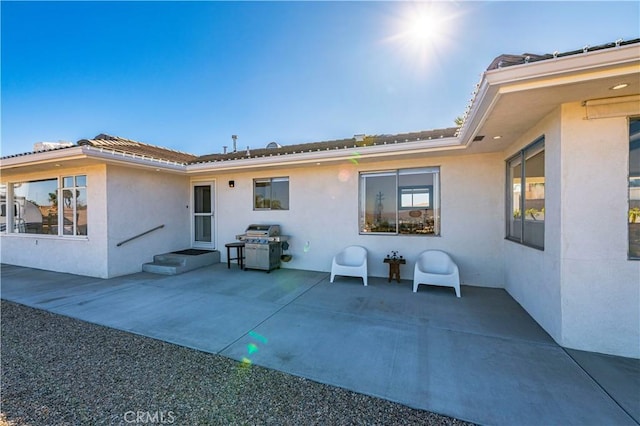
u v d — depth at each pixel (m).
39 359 2.81
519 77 2.45
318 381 2.42
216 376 2.50
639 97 2.70
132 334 3.39
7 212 8.04
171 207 7.96
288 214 7.23
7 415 2.00
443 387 2.32
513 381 2.39
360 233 6.49
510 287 4.92
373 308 4.30
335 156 5.82
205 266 7.52
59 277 6.43
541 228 3.66
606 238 2.84
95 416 2.00
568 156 2.94
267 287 5.51
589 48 2.29
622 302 2.81
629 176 2.79
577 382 2.37
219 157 8.73
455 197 5.68
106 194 6.30
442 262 5.49
